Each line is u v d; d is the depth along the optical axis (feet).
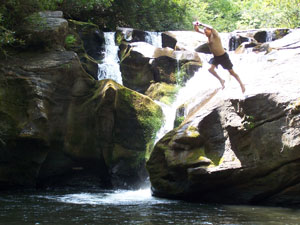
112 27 75.41
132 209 28.35
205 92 41.09
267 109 30.81
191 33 63.93
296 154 29.35
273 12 86.63
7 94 39.86
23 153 40.81
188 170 32.01
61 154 43.47
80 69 44.78
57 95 42.91
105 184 45.03
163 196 35.24
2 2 42.88
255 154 30.99
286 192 30.99
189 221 24.09
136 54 53.83
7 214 25.89
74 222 23.36
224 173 31.27
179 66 53.11
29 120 40.01
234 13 111.55
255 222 23.99
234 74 31.55
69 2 63.52
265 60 40.60
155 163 35.58
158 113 45.73
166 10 82.33
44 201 32.14
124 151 43.70
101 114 43.11
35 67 41.83
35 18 44.75
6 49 42.88
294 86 31.17
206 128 33.99
